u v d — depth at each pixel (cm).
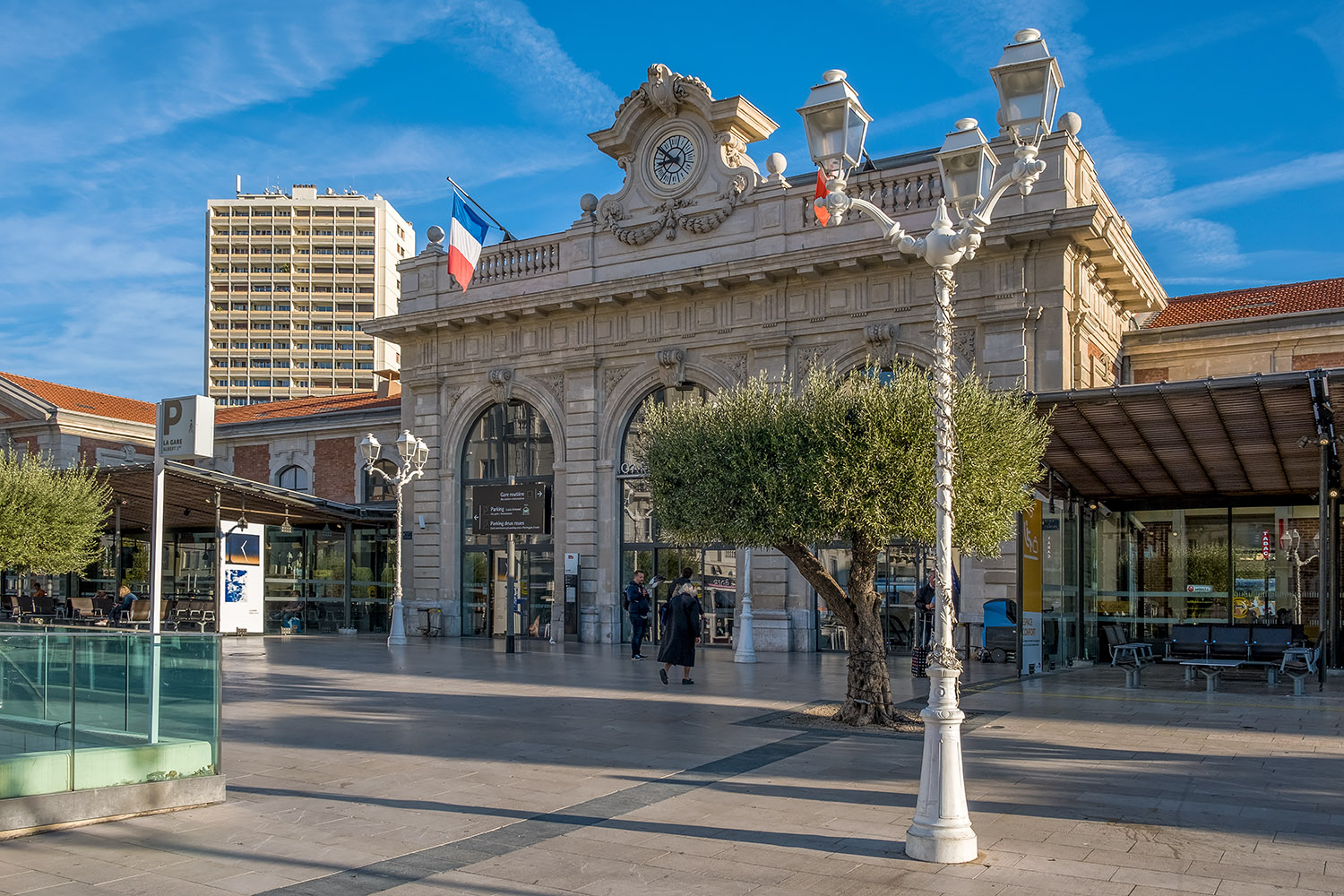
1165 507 2480
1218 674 1834
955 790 714
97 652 830
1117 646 2027
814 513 1256
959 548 1306
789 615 2464
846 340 2416
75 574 3688
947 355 796
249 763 1040
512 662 2131
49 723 813
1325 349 2503
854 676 1309
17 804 770
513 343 2919
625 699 1530
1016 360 2198
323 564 3431
